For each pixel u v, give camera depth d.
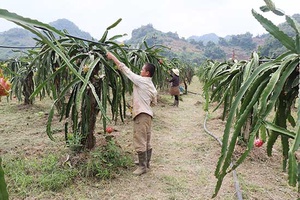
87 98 2.48
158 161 2.96
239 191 2.27
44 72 2.93
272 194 2.33
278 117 1.17
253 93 1.09
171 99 7.75
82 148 2.66
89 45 2.54
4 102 5.73
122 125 4.22
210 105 6.76
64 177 2.29
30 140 3.33
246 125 3.04
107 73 2.55
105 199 2.15
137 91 2.55
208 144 3.54
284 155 1.24
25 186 2.19
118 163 2.65
